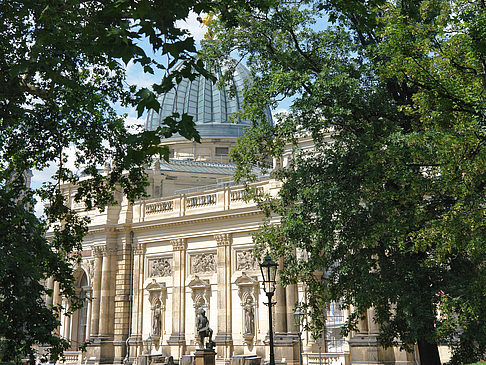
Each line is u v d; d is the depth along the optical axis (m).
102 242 58.84
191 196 54.62
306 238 26.11
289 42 27.73
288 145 48.72
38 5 17.80
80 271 61.44
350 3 16.25
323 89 24.50
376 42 26.44
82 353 57.56
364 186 23.34
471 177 19.69
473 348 23.38
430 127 22.28
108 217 58.88
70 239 24.50
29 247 20.64
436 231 20.25
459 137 19.81
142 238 57.19
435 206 22.50
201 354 39.66
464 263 23.38
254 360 43.91
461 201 19.91
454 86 20.22
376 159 21.95
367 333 40.47
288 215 26.80
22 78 20.00
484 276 20.23
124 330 56.41
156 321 54.03
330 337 44.34
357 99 24.39
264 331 47.03
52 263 22.06
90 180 25.16
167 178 66.81
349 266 24.27
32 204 24.12
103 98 24.80
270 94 26.66
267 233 28.69
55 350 20.52
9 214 21.02
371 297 22.80
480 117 19.83
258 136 28.38
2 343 19.09
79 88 20.50
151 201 57.47
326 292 28.52
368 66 25.25
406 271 22.81
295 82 24.94
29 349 19.64
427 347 23.97
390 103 25.28
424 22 24.05
